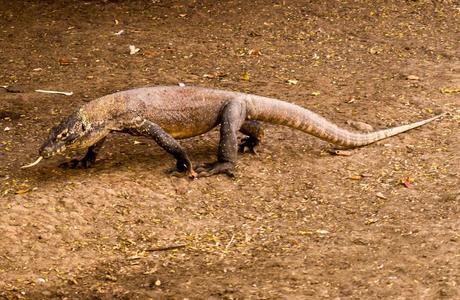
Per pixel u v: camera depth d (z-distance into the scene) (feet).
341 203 90.68
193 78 133.59
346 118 113.70
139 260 79.92
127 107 94.12
